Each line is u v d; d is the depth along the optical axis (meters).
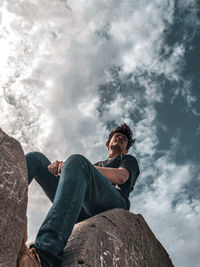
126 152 3.02
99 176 2.01
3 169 1.29
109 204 2.16
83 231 1.75
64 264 1.52
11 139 1.40
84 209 2.16
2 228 1.21
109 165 2.64
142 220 2.35
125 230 2.03
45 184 2.31
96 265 1.57
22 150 1.44
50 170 2.18
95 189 1.99
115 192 2.22
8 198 1.27
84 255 1.55
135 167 2.55
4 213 1.23
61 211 1.59
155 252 2.29
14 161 1.36
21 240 1.28
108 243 1.78
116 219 2.01
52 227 1.52
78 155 1.92
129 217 2.19
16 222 1.27
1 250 1.18
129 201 2.41
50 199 2.37
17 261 1.28
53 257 1.45
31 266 1.29
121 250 1.86
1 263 1.16
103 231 1.81
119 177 2.33
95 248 1.65
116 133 3.02
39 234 1.51
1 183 1.26
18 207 1.30
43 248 1.43
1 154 1.30
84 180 1.84
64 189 1.69
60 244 1.50
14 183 1.31
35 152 2.30
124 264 1.81
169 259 2.44
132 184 2.51
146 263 2.07
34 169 2.23
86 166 1.90
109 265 1.67
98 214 1.97
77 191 1.72
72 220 1.61
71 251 1.60
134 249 2.01
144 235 2.26
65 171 1.80
